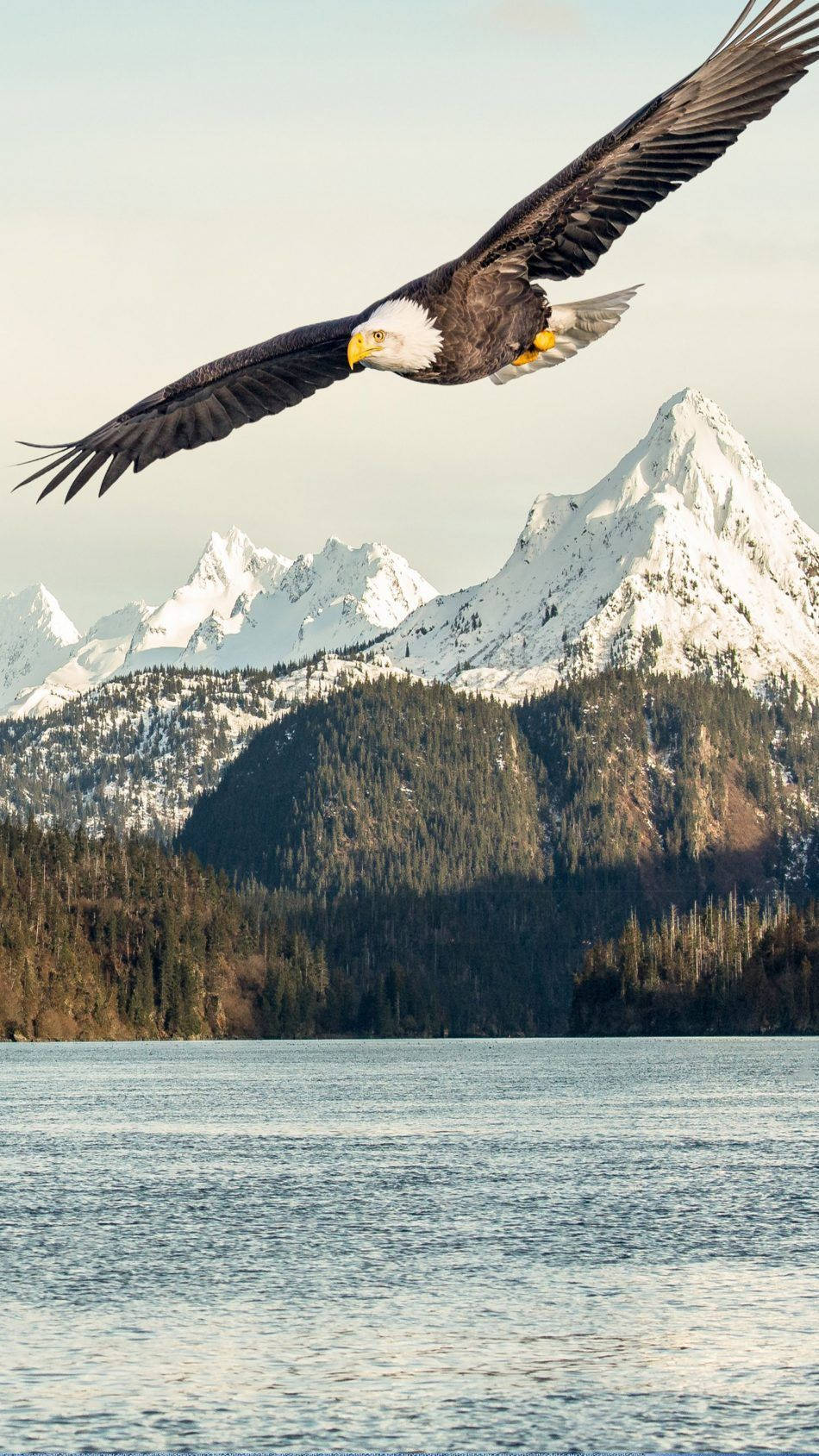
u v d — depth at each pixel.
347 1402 35.31
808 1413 34.19
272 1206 65.69
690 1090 132.88
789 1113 109.69
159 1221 61.97
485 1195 68.56
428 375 9.95
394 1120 106.19
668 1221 61.22
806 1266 51.59
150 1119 107.38
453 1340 41.34
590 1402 35.22
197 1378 37.47
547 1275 50.47
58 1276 50.72
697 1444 32.06
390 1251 55.03
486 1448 31.91
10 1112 113.12
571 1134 96.06
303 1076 157.62
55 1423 33.66
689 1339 41.34
